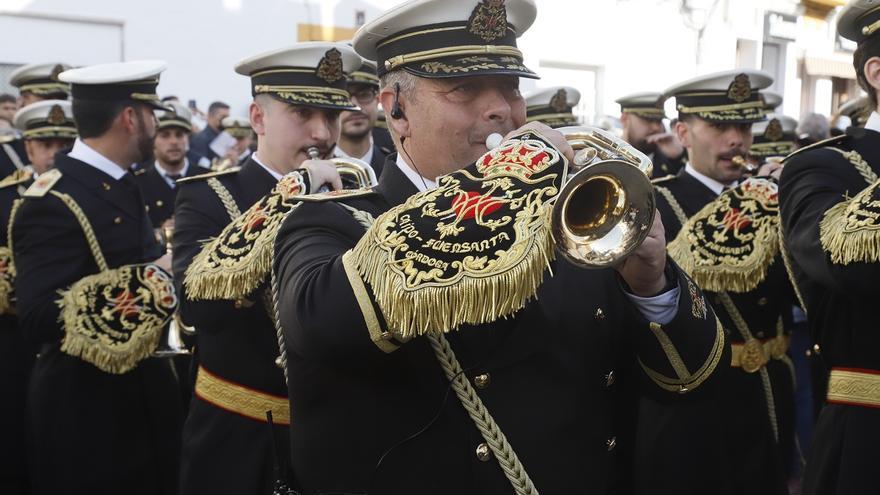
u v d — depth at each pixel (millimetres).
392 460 1505
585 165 1353
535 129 1396
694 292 1688
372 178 2422
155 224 5777
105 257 3295
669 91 3885
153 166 5926
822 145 2551
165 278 3256
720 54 12164
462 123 1656
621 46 11266
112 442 3254
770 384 3385
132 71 3416
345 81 3129
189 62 8586
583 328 1578
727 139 3750
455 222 1316
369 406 1514
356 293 1348
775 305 3354
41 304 3152
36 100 6012
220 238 2463
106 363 3150
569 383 1547
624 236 1280
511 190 1316
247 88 8945
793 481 4352
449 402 1503
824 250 2221
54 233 3217
